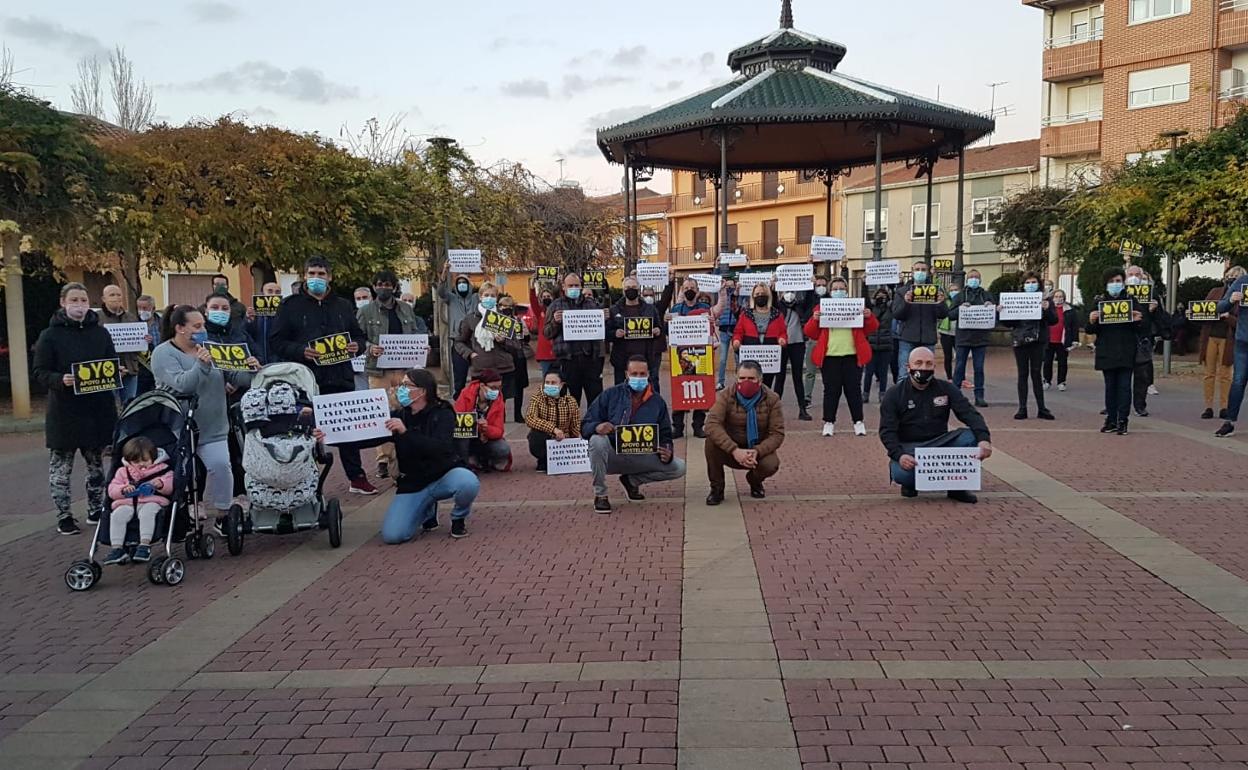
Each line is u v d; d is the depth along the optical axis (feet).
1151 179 70.54
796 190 179.93
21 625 19.44
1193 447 35.47
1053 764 12.46
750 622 18.03
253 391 24.47
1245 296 36.96
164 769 13.08
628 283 38.04
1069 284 107.86
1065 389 57.82
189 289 90.33
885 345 46.68
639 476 28.71
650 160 73.41
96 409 27.02
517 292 144.36
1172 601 18.72
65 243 52.49
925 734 13.33
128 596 21.20
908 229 159.02
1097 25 116.57
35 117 50.57
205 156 58.70
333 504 24.48
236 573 22.77
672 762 12.73
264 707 15.01
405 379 25.44
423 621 18.78
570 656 16.61
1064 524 24.75
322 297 29.07
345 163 64.95
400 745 13.52
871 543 23.39
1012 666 15.64
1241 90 104.99
